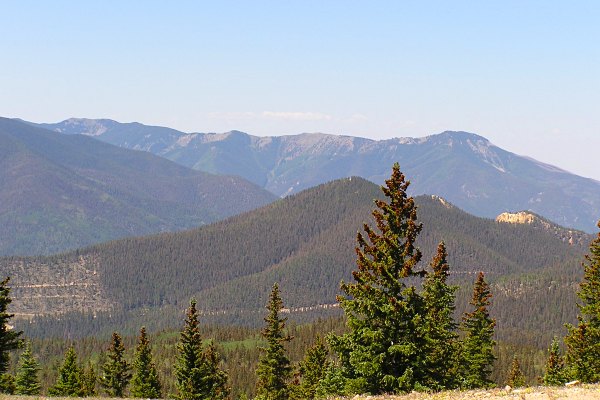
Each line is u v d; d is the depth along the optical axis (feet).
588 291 177.88
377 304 114.32
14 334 187.83
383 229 117.39
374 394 114.21
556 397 83.05
